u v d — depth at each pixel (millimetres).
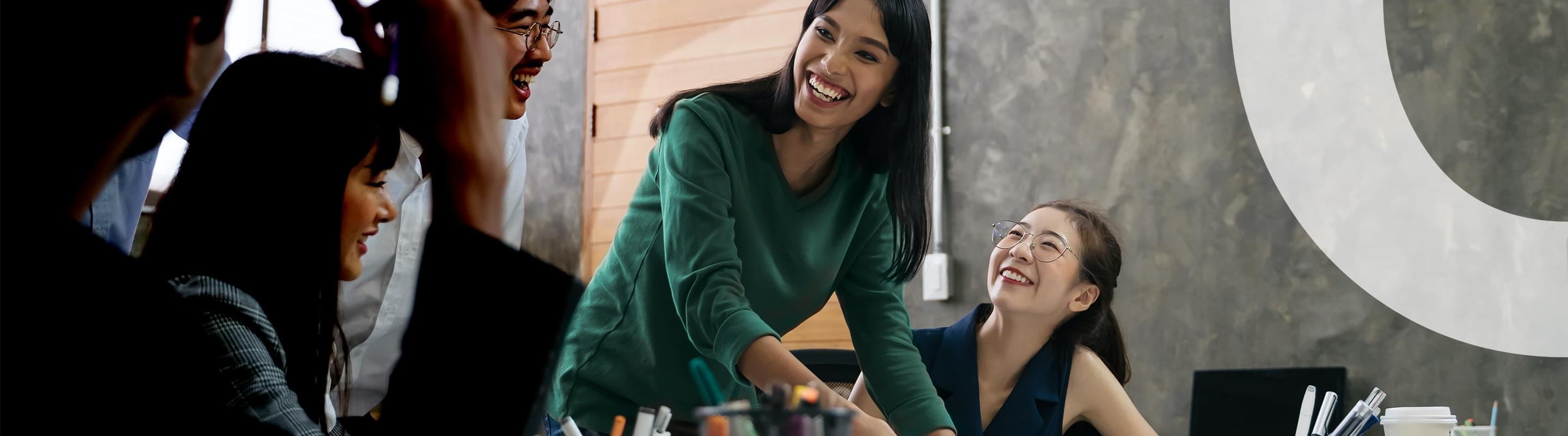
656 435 910
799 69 1366
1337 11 3283
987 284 3479
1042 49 3545
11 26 830
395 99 960
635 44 3988
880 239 1556
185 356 728
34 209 712
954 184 3580
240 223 846
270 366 799
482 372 959
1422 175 3164
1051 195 3471
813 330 3582
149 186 1229
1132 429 1943
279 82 857
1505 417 3029
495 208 1074
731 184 1371
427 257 1017
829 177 1494
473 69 1070
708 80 3830
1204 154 3354
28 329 669
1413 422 1539
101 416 677
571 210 4004
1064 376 1923
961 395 1887
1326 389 2998
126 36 856
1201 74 3387
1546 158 3066
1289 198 3262
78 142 860
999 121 3561
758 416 659
